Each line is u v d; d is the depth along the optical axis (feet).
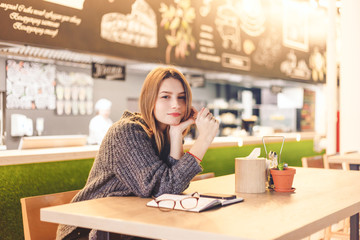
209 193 4.99
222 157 14.06
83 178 10.39
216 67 17.13
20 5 11.03
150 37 14.58
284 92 29.71
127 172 5.13
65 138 11.92
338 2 19.15
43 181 9.58
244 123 19.74
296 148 17.67
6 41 10.90
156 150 5.75
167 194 4.85
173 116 5.49
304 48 22.17
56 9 11.83
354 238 6.68
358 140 15.60
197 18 16.28
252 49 18.90
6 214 8.96
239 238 3.29
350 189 5.69
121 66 14.87
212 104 29.89
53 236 6.08
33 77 20.48
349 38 15.87
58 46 11.92
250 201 4.81
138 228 3.77
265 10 19.52
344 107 15.94
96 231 4.50
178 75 5.62
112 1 13.32
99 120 21.09
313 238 12.07
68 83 21.93
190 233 3.50
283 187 5.46
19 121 19.80
